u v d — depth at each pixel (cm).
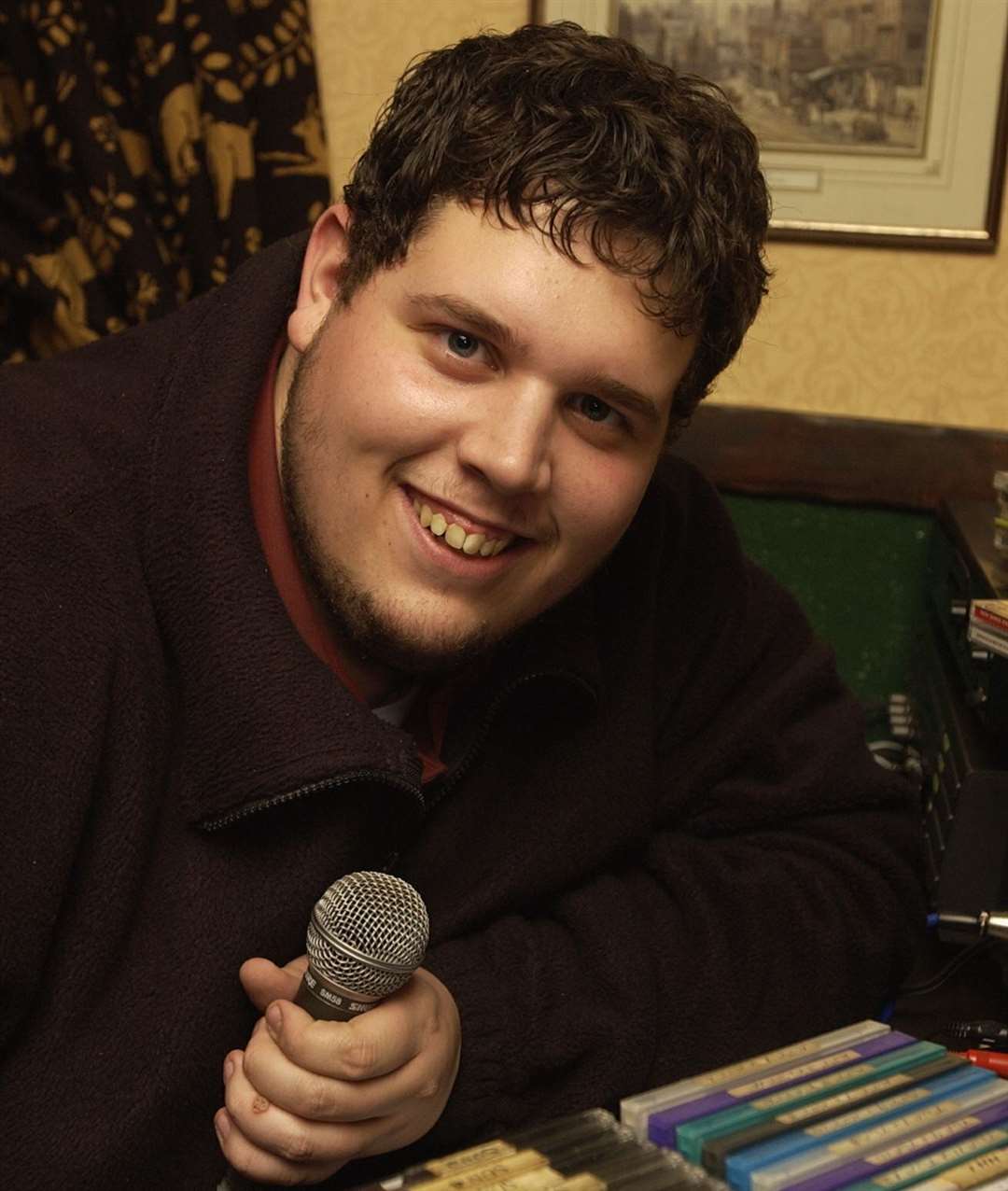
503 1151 76
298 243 105
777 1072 85
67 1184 78
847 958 109
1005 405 174
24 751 78
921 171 168
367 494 88
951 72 164
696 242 83
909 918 115
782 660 126
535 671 104
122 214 163
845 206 170
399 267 85
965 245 168
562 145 80
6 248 166
